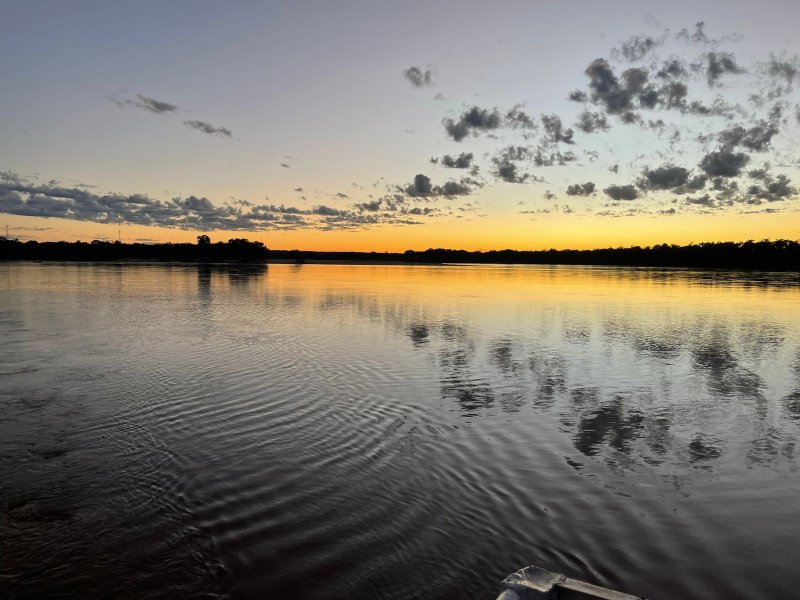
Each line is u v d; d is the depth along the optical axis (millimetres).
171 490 7922
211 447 9648
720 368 17016
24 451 9391
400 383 14469
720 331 25047
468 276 89500
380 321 27359
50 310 31281
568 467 9008
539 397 13305
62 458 9102
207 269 108188
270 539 6602
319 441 10016
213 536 6660
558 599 4453
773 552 6555
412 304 36531
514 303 37938
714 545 6680
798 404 12969
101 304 35062
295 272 101062
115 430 10500
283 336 22172
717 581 5934
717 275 100250
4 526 6855
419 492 7961
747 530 7066
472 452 9578
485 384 14523
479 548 6457
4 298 39000
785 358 18719
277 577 5832
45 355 17844
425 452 9539
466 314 30766
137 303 35906
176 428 10641
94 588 5625
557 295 46000
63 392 13188
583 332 24234
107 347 19391
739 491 8234
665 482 8508
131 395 12961
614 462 9273
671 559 6348
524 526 7020
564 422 11391
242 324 25844
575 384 14719
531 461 9234
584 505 7652
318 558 6203
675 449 9953
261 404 12320
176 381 14344
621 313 32188
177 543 6492
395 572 5941
